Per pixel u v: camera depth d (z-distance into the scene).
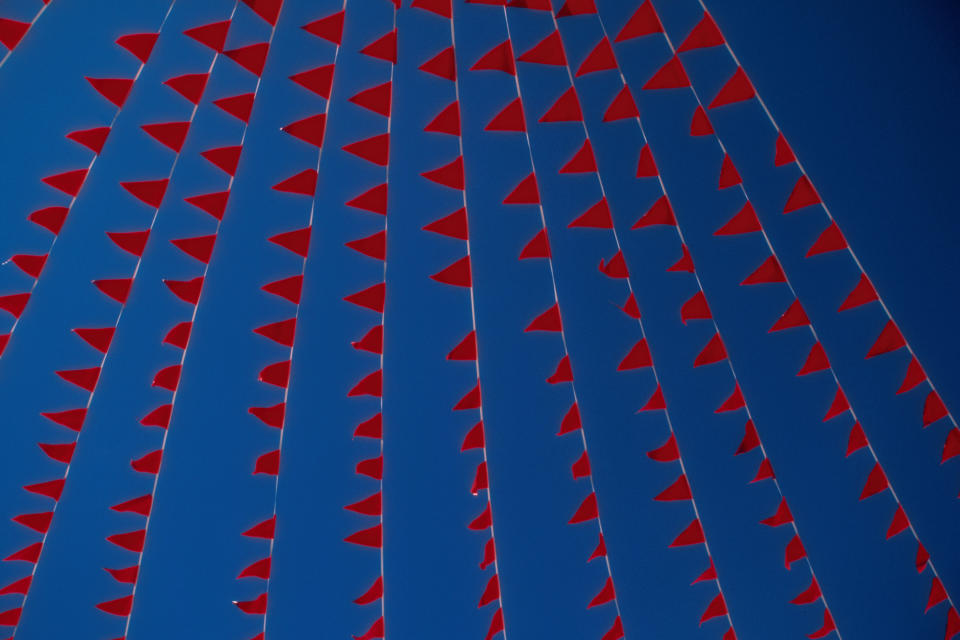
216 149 2.98
